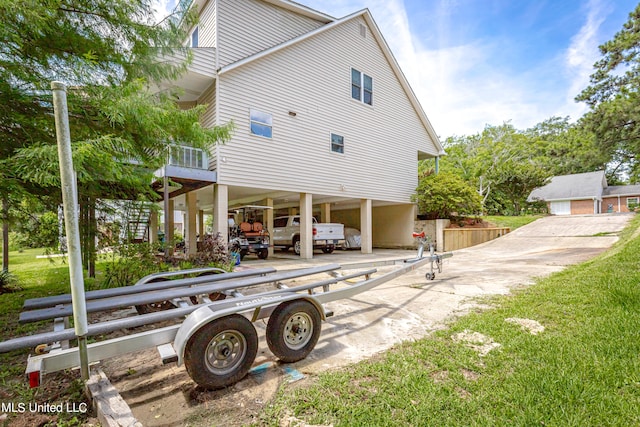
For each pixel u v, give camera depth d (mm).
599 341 2795
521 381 2236
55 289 6078
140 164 4547
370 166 13641
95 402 2029
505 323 3436
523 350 2729
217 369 2328
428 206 14867
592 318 3375
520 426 1782
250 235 11250
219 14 9367
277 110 10508
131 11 3775
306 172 11320
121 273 5453
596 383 2176
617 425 1770
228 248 8844
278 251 15367
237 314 2451
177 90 4895
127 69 4145
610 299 3828
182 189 10297
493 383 2248
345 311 4215
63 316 2600
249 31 10062
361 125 13266
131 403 2166
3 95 3168
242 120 9656
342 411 1987
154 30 4125
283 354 2654
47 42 3424
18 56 3244
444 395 2125
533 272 6691
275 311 2711
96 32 3756
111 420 1818
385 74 14406
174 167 8242
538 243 12680
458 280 6148
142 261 5621
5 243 7137
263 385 2371
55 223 4836
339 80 12453
